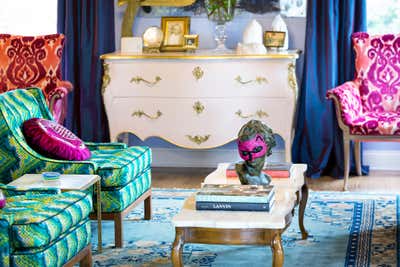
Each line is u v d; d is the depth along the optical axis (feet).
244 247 13.15
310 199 16.38
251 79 17.97
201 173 19.58
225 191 10.33
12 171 12.83
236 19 19.69
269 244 9.61
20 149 12.73
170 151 20.47
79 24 19.86
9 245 9.73
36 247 9.77
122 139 20.56
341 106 16.92
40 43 18.42
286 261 12.26
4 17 20.74
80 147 13.34
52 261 10.03
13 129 12.83
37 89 14.53
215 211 10.12
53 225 9.98
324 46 18.65
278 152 19.90
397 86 17.88
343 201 16.14
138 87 18.42
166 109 18.40
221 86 18.08
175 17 19.61
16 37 18.58
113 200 12.97
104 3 19.57
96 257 12.58
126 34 19.61
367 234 13.65
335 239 13.41
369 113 17.79
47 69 18.30
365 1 18.65
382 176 18.80
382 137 16.79
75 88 20.16
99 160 13.51
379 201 16.07
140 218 15.03
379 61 17.97
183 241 9.78
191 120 18.35
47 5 20.72
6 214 9.97
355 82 18.13
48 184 11.77
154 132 18.57
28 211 10.23
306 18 19.03
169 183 18.37
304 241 13.33
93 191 12.90
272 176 12.13
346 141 17.02
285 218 10.12
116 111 18.65
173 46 19.34
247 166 11.21
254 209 10.08
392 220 14.53
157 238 13.66
